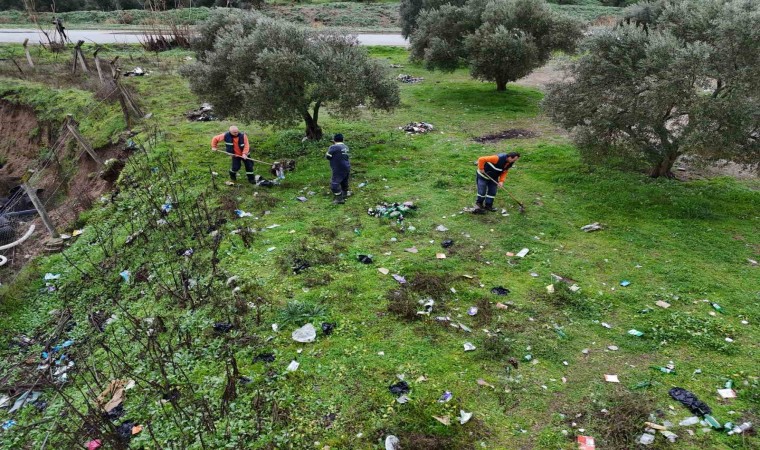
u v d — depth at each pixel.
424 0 21.28
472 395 5.20
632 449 4.57
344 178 9.84
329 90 11.55
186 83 19.73
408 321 6.35
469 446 4.63
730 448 4.56
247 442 4.72
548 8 17.03
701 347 5.89
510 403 5.12
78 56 21.56
